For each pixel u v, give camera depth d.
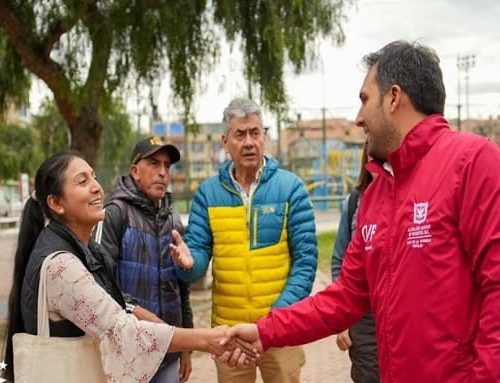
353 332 3.51
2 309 7.80
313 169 36.69
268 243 3.69
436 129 2.27
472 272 2.13
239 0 10.68
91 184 2.77
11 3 10.09
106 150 30.44
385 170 2.37
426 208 2.18
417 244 2.18
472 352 2.13
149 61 10.55
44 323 2.54
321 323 2.80
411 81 2.29
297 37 10.84
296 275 3.68
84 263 2.69
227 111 3.73
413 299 2.19
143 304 3.51
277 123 11.46
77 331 2.57
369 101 2.36
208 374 6.05
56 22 10.24
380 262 2.33
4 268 11.00
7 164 31.17
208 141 37.06
